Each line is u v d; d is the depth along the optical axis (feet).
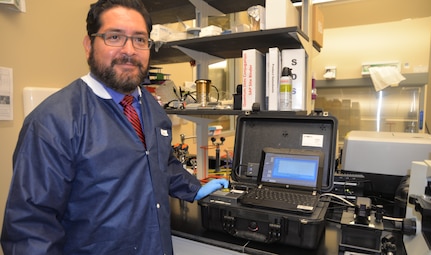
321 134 4.28
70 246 2.97
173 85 6.53
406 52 8.52
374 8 7.84
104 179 2.92
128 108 3.49
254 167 4.50
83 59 6.17
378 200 4.80
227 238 3.63
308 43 4.86
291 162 4.12
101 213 2.93
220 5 5.90
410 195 3.20
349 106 9.32
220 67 10.65
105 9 3.13
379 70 8.59
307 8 4.81
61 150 2.72
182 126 8.84
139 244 3.15
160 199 3.36
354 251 3.14
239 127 4.74
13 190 2.53
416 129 8.59
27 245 2.45
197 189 4.04
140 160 3.22
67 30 5.82
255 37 4.56
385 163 4.72
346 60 9.13
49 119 2.75
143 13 3.32
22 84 5.05
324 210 3.43
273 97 4.61
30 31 5.15
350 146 4.94
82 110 2.98
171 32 5.63
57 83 5.65
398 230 3.48
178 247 4.00
